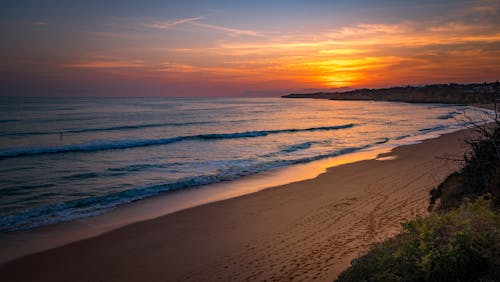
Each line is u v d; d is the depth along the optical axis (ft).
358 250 24.48
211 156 75.51
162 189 47.80
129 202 41.93
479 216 13.42
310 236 28.76
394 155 71.67
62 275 24.12
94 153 79.77
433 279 11.49
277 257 25.04
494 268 11.07
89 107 293.02
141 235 31.24
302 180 51.85
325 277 20.88
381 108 349.61
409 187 43.52
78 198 43.88
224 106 370.94
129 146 90.79
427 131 124.88
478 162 25.23
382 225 29.66
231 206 39.55
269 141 100.48
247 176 55.67
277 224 32.71
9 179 53.98
